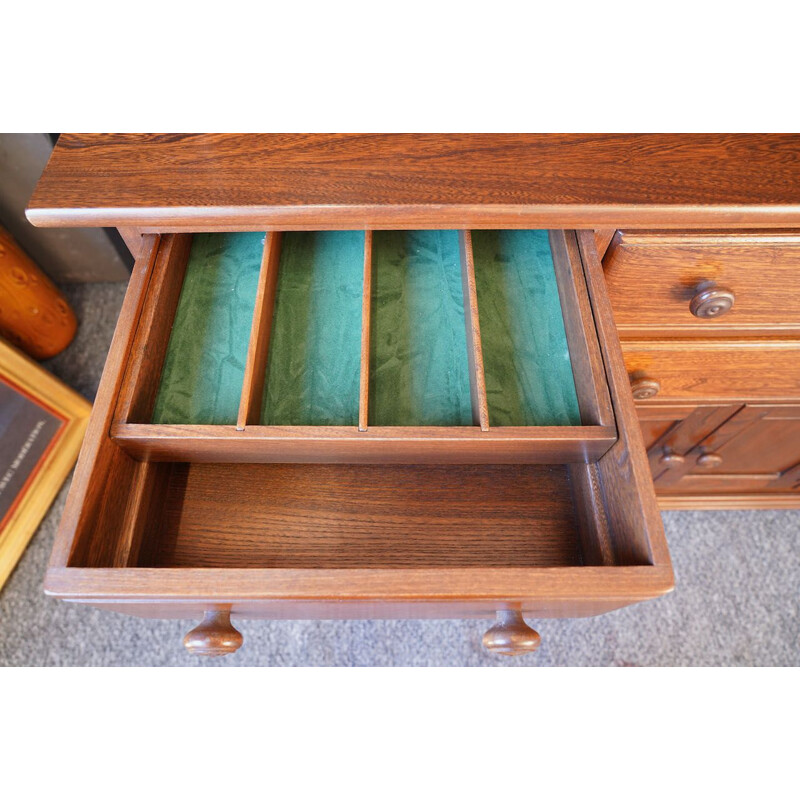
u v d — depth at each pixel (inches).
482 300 23.0
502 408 20.6
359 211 19.2
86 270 48.1
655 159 20.7
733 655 35.9
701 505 39.9
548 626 36.9
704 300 22.6
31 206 19.4
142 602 15.9
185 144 21.3
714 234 20.9
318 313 22.8
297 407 20.7
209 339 21.8
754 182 20.0
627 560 17.7
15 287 39.8
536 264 23.9
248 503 21.0
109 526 17.8
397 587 14.9
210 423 20.0
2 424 38.0
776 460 36.1
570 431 18.1
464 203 19.2
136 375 18.9
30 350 44.8
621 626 36.9
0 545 37.9
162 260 21.2
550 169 20.3
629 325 24.7
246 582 15.0
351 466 21.6
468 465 21.8
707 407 30.1
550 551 20.8
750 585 38.2
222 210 19.3
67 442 41.8
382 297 23.2
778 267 22.1
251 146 21.2
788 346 26.2
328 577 15.0
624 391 18.4
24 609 37.3
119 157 20.8
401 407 20.7
